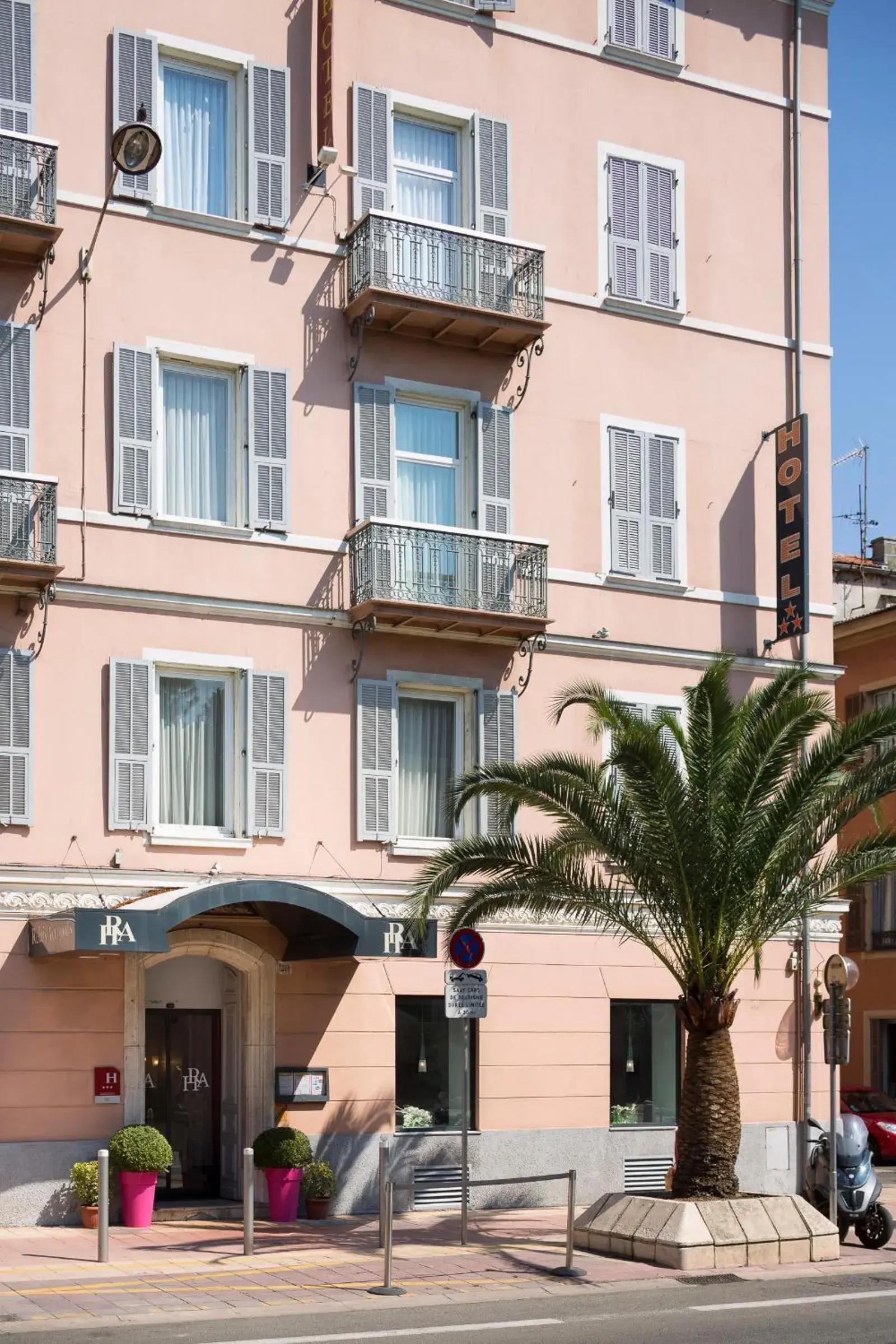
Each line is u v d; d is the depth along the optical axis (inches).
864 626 1374.3
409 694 892.6
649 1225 674.2
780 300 1032.8
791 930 984.3
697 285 1002.7
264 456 850.1
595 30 981.8
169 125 853.8
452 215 931.3
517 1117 881.5
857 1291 607.8
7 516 766.5
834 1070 730.2
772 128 1044.5
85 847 786.2
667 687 962.1
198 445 848.3
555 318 949.8
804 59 1064.2
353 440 877.2
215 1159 842.2
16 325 791.7
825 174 1063.0
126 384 816.3
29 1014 764.6
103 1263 640.4
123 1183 751.1
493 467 913.5
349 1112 836.6
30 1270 626.8
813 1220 689.6
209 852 815.7
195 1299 567.8
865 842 717.3
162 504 832.9
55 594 788.0
